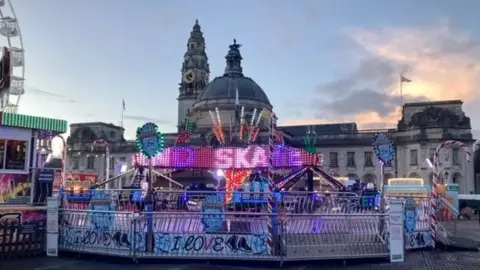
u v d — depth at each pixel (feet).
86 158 315.37
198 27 345.31
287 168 82.38
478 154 276.82
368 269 47.32
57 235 53.42
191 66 337.31
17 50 101.09
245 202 56.24
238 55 303.68
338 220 50.65
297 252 48.34
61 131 64.54
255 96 279.90
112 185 155.33
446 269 47.47
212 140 250.78
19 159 58.90
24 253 52.34
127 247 49.42
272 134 48.93
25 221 54.60
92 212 52.06
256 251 47.98
